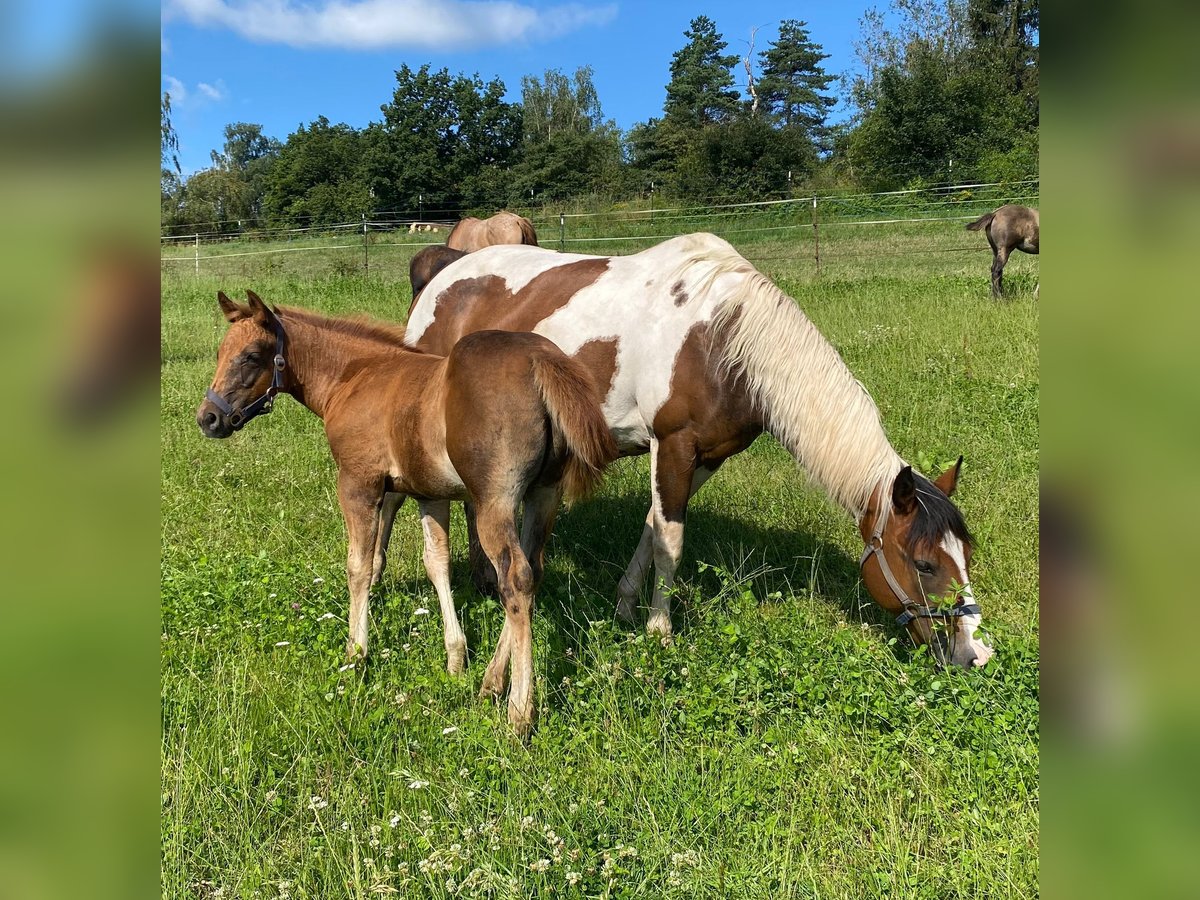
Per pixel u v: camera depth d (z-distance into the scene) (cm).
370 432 395
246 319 437
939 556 364
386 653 400
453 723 346
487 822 278
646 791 298
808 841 279
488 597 488
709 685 357
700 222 2641
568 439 337
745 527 550
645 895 252
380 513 461
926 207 2533
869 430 393
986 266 1627
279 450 720
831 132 6469
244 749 311
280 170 5438
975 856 258
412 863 268
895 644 414
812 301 1223
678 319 421
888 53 4219
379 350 439
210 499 615
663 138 5212
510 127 5303
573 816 282
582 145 5134
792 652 379
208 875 267
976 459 606
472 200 5103
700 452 431
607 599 476
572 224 2686
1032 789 291
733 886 253
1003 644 362
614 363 441
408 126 5094
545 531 383
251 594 446
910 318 1048
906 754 321
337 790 303
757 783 302
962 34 3828
